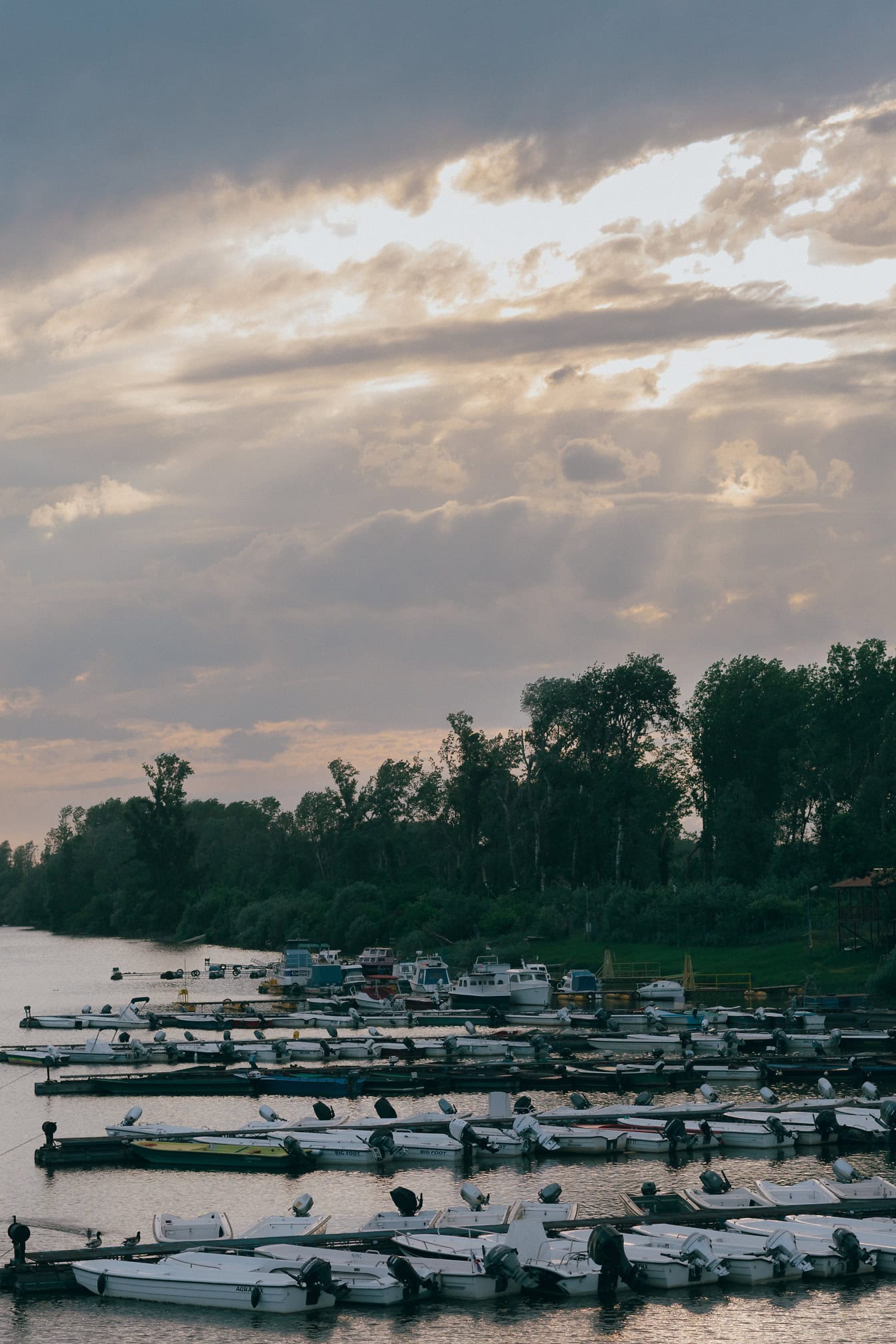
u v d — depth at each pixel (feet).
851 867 415.85
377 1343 133.69
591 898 524.93
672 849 619.67
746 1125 207.31
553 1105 238.07
